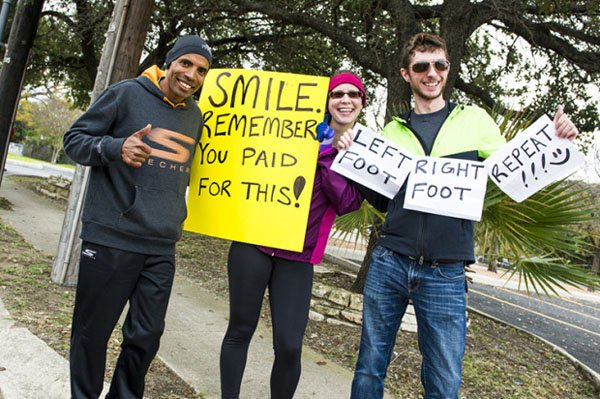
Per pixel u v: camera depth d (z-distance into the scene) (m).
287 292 2.49
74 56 13.59
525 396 4.19
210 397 2.99
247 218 2.52
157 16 9.95
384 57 7.22
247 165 2.60
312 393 3.36
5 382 2.62
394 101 6.50
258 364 3.70
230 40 11.28
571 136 2.17
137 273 2.27
